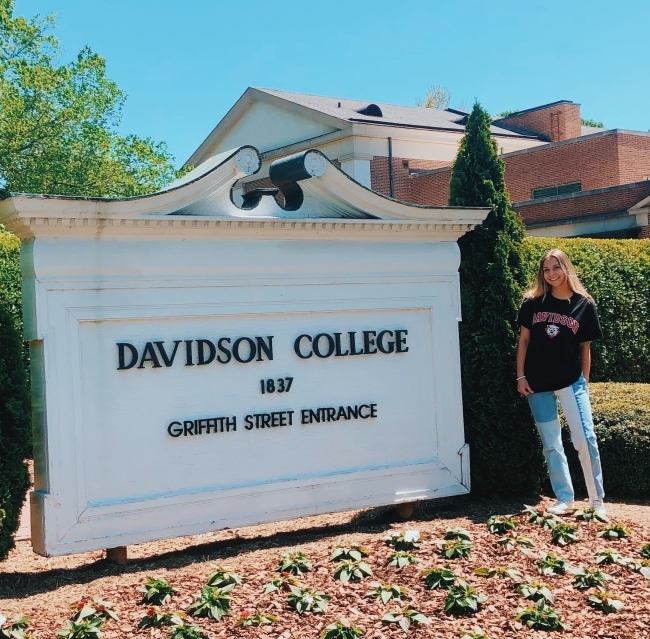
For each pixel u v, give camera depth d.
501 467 6.80
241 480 5.58
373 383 6.14
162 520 5.26
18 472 5.11
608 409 7.34
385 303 6.20
